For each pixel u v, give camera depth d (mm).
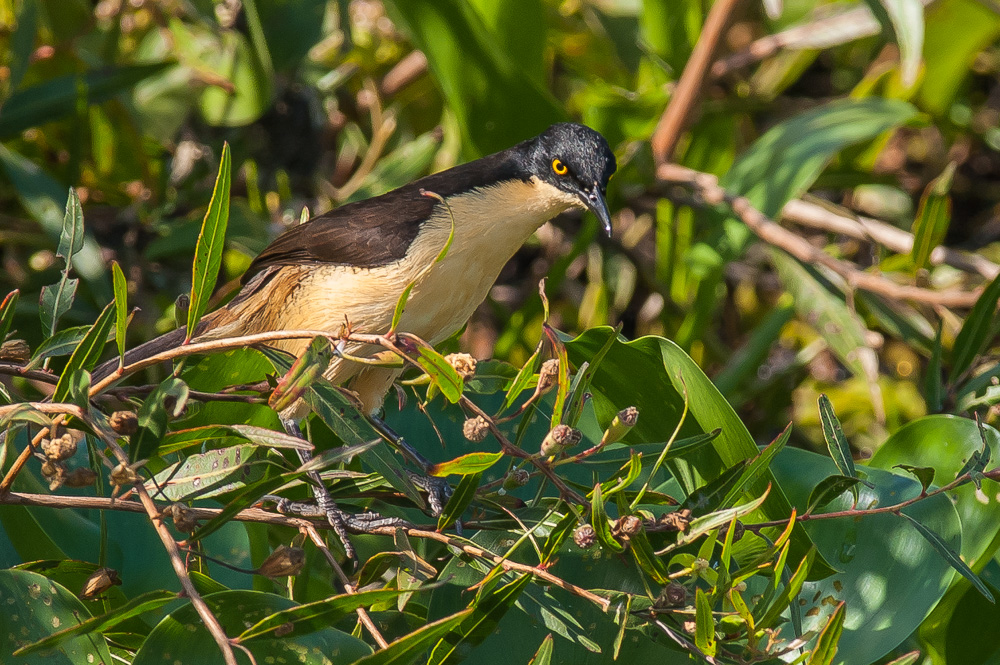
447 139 11070
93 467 5180
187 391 4117
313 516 5930
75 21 10828
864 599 5750
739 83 13156
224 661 4293
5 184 10156
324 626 4211
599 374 6152
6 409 4301
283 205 10266
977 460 4984
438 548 6508
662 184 10812
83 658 4422
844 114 10641
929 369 7848
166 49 11141
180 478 4414
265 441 4328
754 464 4930
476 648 5109
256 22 9328
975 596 6152
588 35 12227
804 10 13062
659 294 12102
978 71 13695
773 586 4484
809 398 11211
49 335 5113
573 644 5184
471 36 9328
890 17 9305
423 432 6984
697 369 5535
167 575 5965
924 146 13734
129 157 10750
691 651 4473
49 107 9297
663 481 6879
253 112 10328
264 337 4297
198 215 9898
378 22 11461
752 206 10336
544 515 5305
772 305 12609
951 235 13672
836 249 11898
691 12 11680
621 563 5410
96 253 9055
